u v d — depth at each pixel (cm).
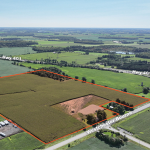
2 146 10075
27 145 10225
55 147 10119
